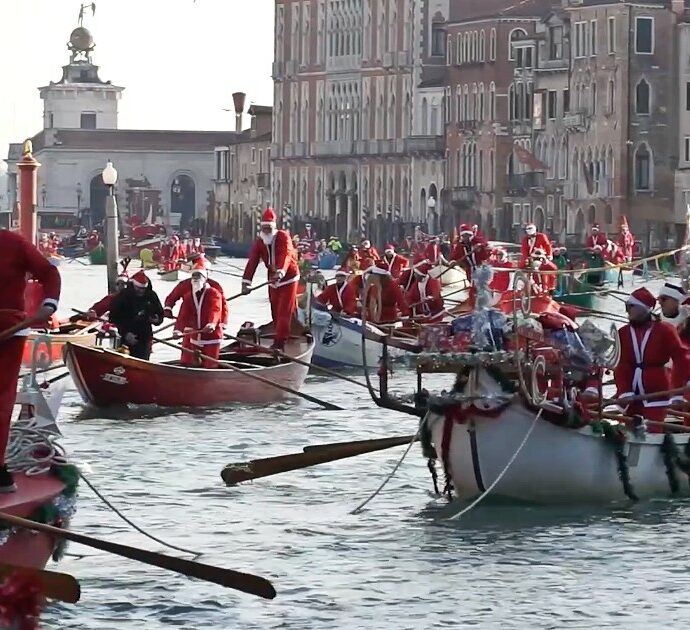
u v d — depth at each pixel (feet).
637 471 105.50
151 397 149.48
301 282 254.68
